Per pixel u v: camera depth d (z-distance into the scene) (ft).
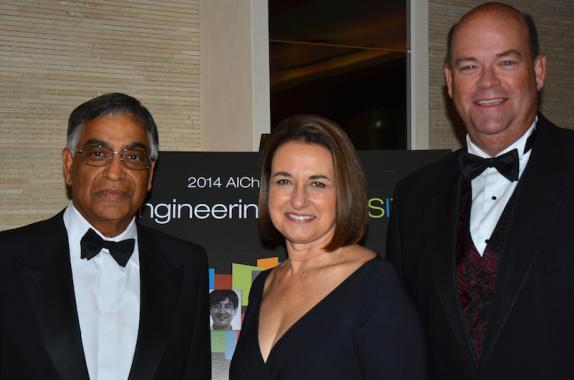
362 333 6.20
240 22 14.51
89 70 14.52
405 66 16.67
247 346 6.79
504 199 7.13
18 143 13.96
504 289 6.59
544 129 7.18
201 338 7.53
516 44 6.97
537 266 6.52
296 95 15.29
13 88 13.88
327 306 6.40
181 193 10.48
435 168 8.02
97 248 6.98
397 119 16.61
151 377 6.77
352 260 6.70
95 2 14.53
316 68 15.51
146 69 15.10
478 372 6.65
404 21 16.57
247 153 10.67
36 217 14.16
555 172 6.81
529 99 7.07
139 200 7.11
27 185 14.06
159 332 6.97
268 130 14.49
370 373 6.16
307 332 6.35
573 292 6.35
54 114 14.24
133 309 7.17
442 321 7.04
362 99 16.15
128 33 14.88
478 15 7.18
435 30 17.11
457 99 7.30
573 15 18.88
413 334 6.23
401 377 6.09
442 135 17.24
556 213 6.61
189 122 15.62
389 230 8.26
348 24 15.85
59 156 14.30
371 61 16.21
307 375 6.19
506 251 6.70
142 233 7.78
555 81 18.65
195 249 7.84
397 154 10.87
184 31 15.49
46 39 14.12
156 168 10.50
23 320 6.47
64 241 7.06
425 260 7.39
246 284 10.25
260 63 14.37
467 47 7.10
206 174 10.58
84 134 6.90
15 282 6.59
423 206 7.75
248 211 10.48
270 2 14.85
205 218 10.43
